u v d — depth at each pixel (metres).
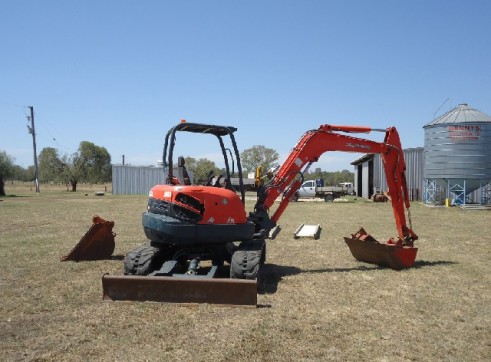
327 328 5.50
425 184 28.31
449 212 22.81
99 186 94.62
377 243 8.98
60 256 10.30
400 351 4.82
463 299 6.82
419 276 8.30
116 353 4.73
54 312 6.12
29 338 5.17
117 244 12.19
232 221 7.30
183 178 7.77
